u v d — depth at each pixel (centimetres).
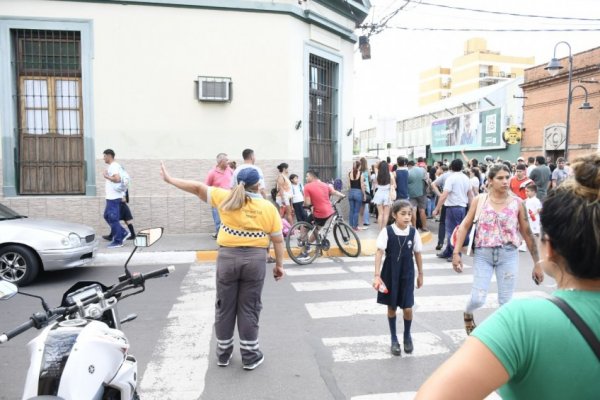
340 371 446
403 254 474
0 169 1091
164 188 1148
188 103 1150
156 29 1127
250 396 398
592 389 121
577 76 2366
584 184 130
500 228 470
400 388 414
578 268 127
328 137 1407
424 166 1507
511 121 3053
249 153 890
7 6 1072
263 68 1174
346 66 1436
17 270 753
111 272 844
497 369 124
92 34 1102
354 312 619
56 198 1105
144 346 504
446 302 662
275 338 529
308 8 1234
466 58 8931
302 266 905
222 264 443
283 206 1055
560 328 124
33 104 1115
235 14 1157
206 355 482
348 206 1430
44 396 206
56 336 237
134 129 1130
